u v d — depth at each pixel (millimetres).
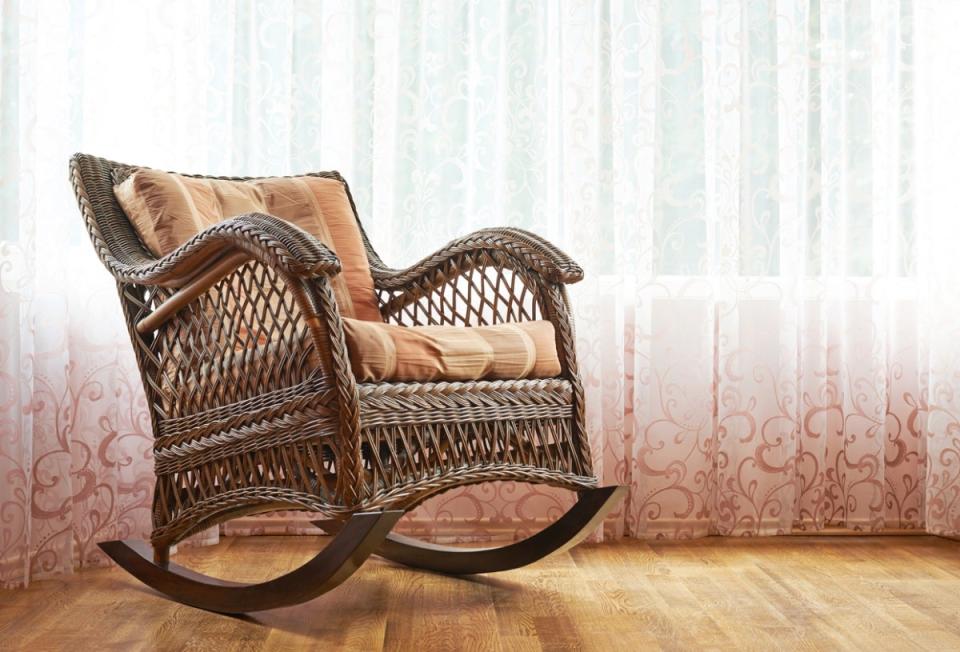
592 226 2566
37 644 1655
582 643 1641
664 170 2645
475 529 2590
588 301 2553
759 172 2662
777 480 2621
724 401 2635
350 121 2656
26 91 2129
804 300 2691
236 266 1736
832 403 2730
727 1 2662
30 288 2117
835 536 2648
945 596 1968
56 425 2195
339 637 1688
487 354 1792
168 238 2004
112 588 2068
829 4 2740
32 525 2160
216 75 2625
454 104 2660
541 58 2654
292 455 1691
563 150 2613
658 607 1879
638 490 2604
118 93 2447
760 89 2674
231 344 1794
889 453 2740
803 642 1643
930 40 2658
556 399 1917
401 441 1694
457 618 1803
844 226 2727
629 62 2658
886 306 2756
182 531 1900
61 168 2250
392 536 2262
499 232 2037
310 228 2277
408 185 2625
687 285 2637
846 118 2723
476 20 2715
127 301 1948
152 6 2471
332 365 1587
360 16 2627
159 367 1930
